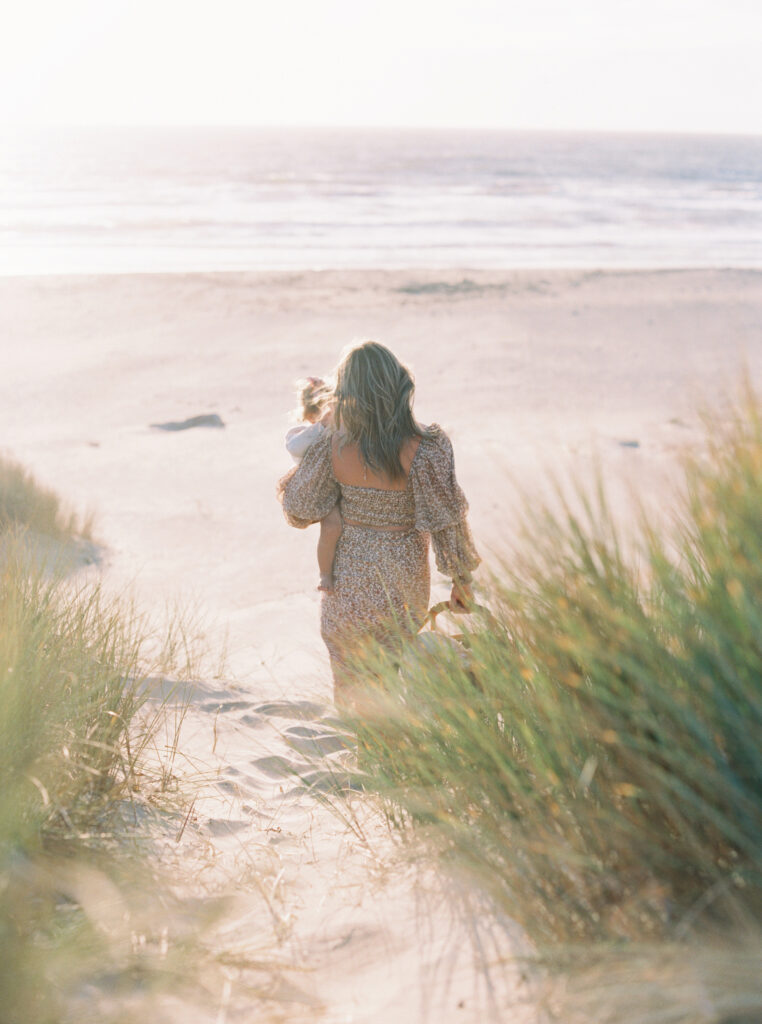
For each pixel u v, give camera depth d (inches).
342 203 2196.1
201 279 1011.3
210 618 230.8
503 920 76.8
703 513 72.0
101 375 618.8
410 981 70.9
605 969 62.5
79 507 351.9
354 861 93.7
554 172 3944.4
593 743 74.1
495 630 94.8
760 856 61.7
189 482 399.9
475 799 84.6
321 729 144.3
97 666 119.3
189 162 3846.0
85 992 68.3
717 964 57.6
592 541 79.0
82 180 2645.2
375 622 132.8
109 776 105.6
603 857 70.8
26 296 883.4
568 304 942.4
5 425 496.1
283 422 514.6
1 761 87.6
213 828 105.6
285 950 77.4
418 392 586.9
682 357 708.7
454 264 1259.2
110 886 81.4
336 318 836.0
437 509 128.0
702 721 66.1
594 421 505.7
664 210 2297.0
